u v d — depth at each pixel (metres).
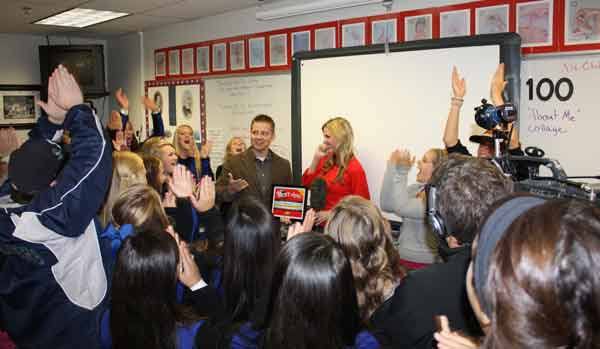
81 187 1.19
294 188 2.96
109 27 5.54
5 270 1.27
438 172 1.23
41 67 6.02
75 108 1.24
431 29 3.13
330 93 3.51
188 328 1.20
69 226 1.19
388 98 3.21
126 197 1.64
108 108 6.60
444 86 2.95
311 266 0.94
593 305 0.45
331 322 0.94
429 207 1.23
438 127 2.99
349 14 3.60
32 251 1.21
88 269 1.30
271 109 4.31
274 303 0.98
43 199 1.20
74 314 1.28
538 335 0.46
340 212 1.39
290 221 2.94
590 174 2.57
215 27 4.80
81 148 1.21
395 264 1.44
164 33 5.50
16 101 6.09
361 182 3.13
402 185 3.04
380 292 1.31
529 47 2.73
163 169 2.88
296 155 3.74
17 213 1.26
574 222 0.47
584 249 0.46
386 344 1.10
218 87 4.82
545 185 1.16
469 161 1.18
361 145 3.36
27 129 6.19
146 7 4.43
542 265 0.46
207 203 1.80
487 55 2.77
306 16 3.90
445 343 0.77
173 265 1.19
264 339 1.02
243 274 1.28
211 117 4.93
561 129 2.66
